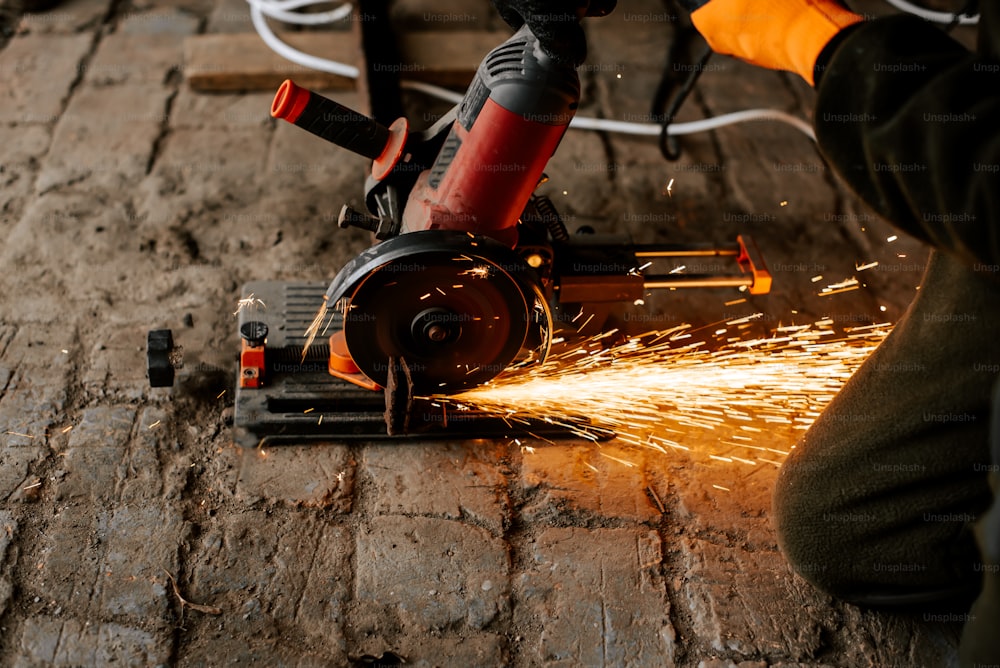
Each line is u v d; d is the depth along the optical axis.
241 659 1.01
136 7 1.66
